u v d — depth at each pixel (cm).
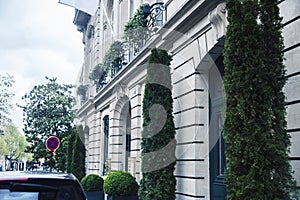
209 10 741
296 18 504
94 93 1545
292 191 421
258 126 425
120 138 1436
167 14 988
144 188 812
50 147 1573
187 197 789
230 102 455
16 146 4859
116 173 1080
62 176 409
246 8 457
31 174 409
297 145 485
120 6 1569
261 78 438
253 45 444
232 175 441
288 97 502
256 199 413
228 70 465
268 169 417
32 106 2252
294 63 500
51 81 2317
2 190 382
